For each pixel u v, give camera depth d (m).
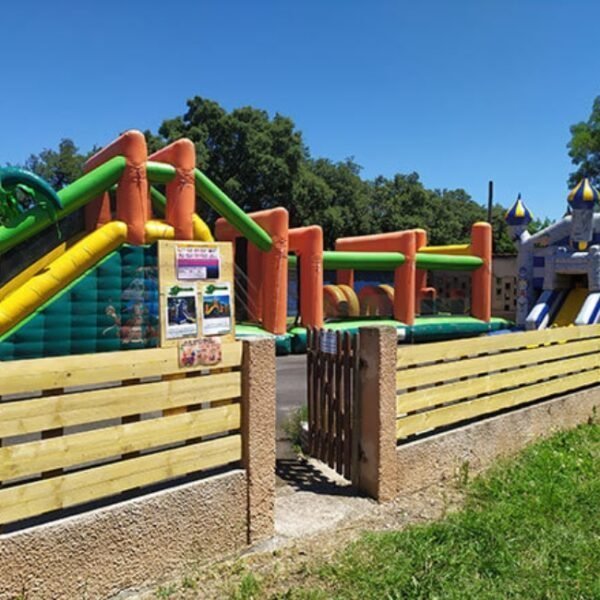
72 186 11.30
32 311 10.71
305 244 16.91
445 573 3.66
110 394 3.42
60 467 3.22
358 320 19.27
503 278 28.17
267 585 3.57
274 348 4.21
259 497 4.12
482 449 6.00
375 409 4.97
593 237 20.23
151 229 12.12
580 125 35.09
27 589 3.06
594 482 5.32
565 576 3.69
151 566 3.56
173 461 3.71
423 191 46.19
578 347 7.62
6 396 3.29
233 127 34.34
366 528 4.45
